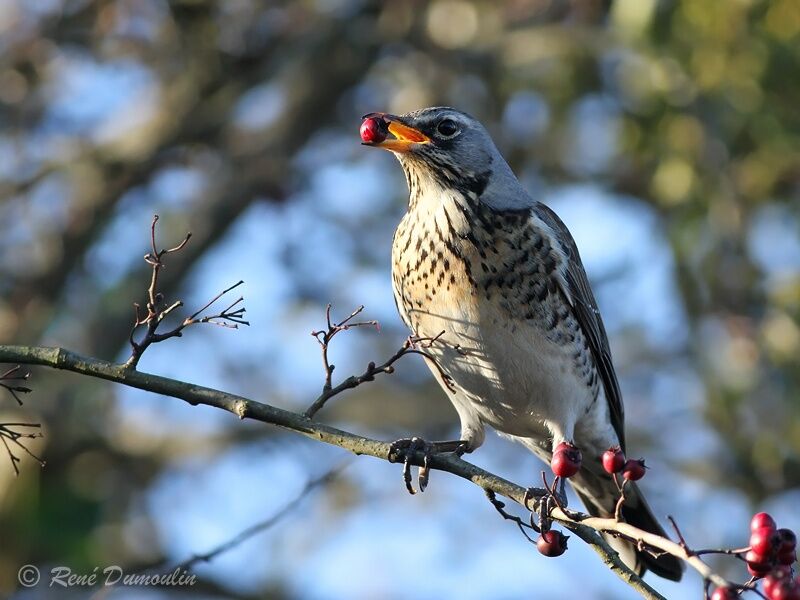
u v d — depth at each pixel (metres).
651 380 16.05
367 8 15.78
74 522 12.21
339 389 7.23
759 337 13.12
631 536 6.34
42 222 15.12
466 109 15.35
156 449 15.45
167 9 14.45
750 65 12.19
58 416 13.66
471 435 9.47
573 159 15.28
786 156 12.66
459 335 9.08
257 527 8.75
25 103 14.88
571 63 14.13
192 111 15.55
